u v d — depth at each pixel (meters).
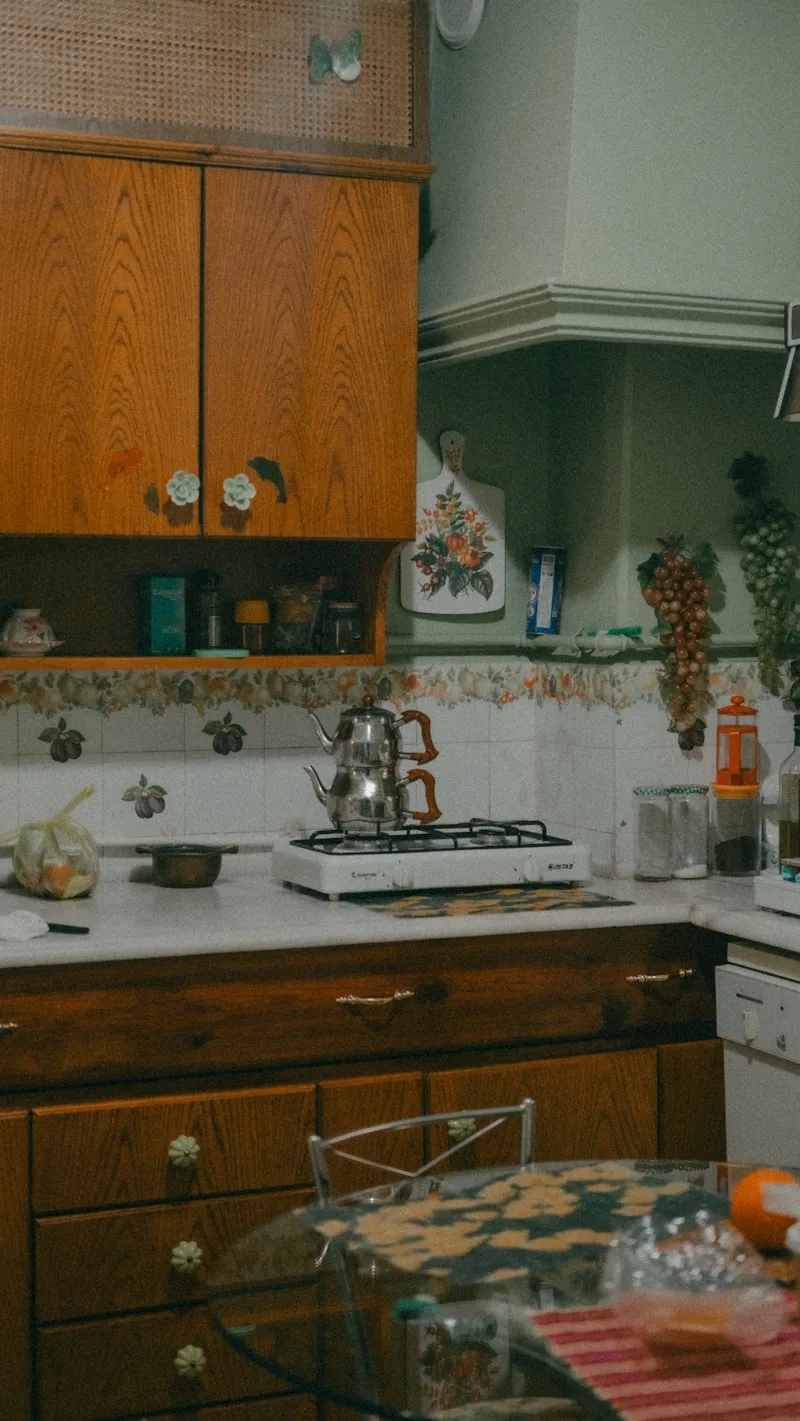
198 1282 2.82
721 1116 3.18
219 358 3.18
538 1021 3.09
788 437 3.71
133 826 3.53
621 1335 1.67
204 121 3.16
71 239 3.07
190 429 3.17
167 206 3.13
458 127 3.42
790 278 3.24
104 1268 2.77
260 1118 2.86
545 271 3.11
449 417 3.73
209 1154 2.83
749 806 3.57
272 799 3.63
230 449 3.20
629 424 3.55
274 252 3.21
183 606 3.43
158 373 3.14
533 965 3.08
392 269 3.30
